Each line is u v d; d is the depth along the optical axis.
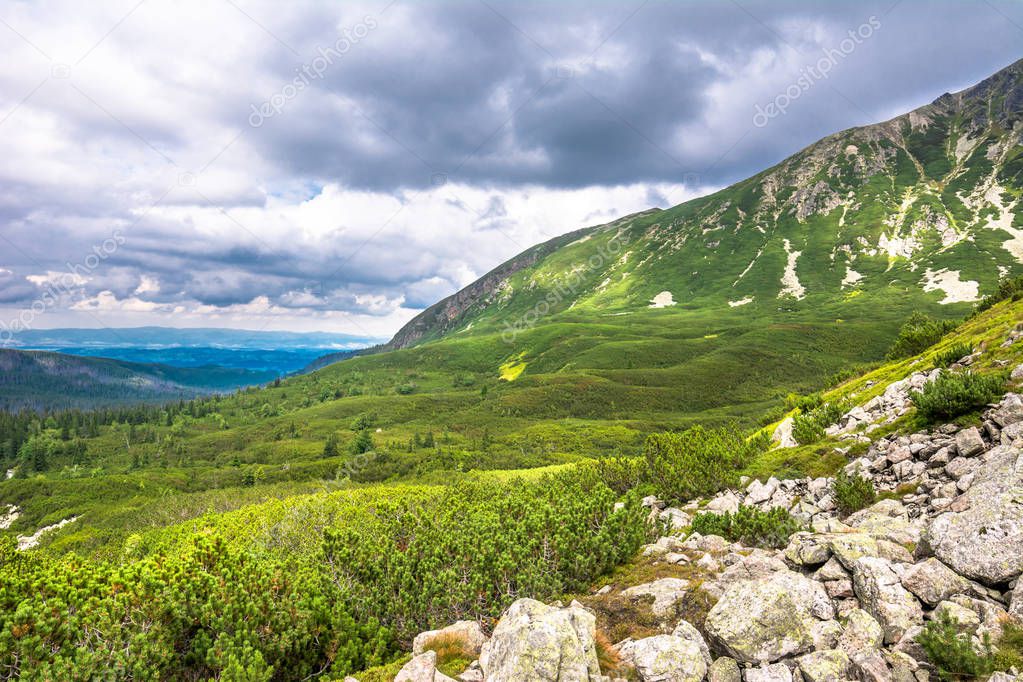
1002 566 8.66
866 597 9.37
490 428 190.12
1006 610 8.12
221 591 10.66
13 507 122.62
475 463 121.25
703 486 23.02
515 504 18.83
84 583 11.27
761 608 8.78
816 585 9.59
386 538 16.17
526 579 12.66
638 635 10.06
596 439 155.62
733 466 24.33
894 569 9.62
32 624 9.24
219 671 9.62
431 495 33.16
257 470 143.50
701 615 10.27
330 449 170.00
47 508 118.50
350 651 11.04
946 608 8.31
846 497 17.25
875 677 7.52
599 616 11.02
